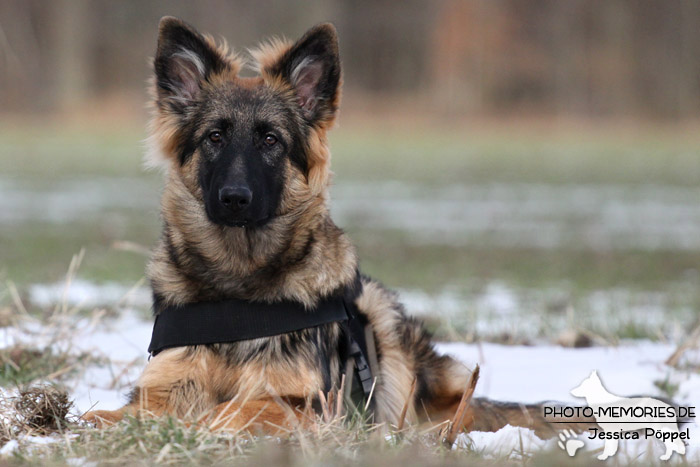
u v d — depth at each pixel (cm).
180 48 813
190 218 763
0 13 5356
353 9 7819
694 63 7531
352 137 5738
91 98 6631
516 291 1648
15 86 6100
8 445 624
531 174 4169
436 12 7512
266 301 714
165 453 580
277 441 618
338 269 751
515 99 7488
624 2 7588
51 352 954
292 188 783
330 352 743
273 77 816
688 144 5709
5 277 1546
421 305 1472
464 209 3030
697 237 2445
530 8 7619
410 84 7788
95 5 6938
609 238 2420
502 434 714
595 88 7500
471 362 1020
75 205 2972
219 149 777
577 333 1170
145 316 1265
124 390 884
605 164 4591
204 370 709
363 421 699
